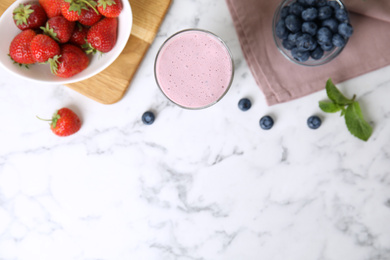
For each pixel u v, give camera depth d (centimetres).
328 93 52
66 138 57
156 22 54
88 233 58
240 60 56
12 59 51
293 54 50
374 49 54
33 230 58
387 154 56
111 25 51
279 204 57
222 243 58
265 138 57
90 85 55
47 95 57
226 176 57
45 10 50
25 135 57
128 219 58
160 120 57
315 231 57
